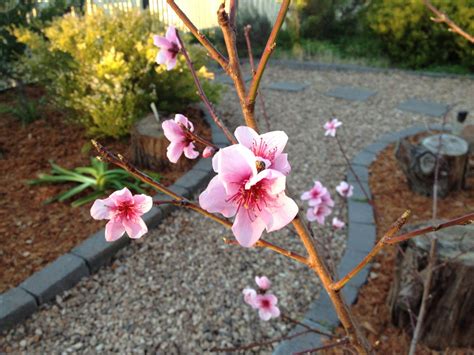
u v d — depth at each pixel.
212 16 9.05
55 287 2.74
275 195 0.75
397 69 7.98
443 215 3.58
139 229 0.98
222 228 3.51
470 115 5.85
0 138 4.60
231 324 2.63
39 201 3.62
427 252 2.21
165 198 3.64
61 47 4.58
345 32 9.67
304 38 9.69
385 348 2.37
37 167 4.12
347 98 6.55
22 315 2.57
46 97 5.28
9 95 5.80
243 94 0.96
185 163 4.11
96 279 2.94
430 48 8.07
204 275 3.02
